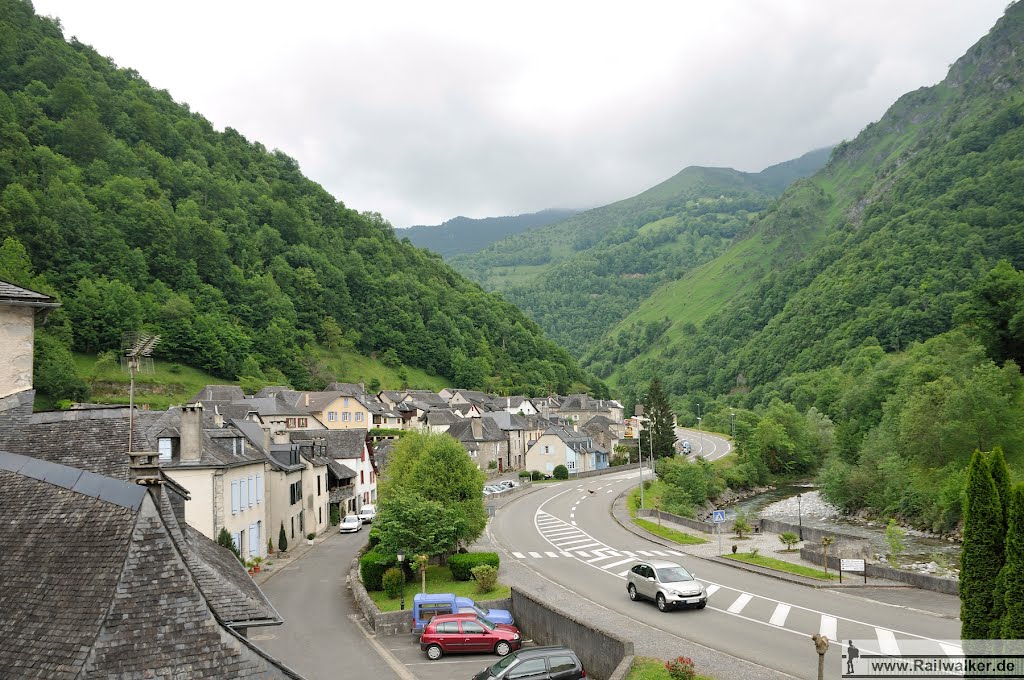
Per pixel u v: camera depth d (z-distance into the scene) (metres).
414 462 46.53
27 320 20.41
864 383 106.25
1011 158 199.50
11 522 12.83
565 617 26.38
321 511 62.56
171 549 11.19
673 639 25.50
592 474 107.44
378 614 30.81
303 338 175.88
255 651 10.95
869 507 72.81
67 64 182.12
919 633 25.17
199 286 155.50
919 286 161.88
